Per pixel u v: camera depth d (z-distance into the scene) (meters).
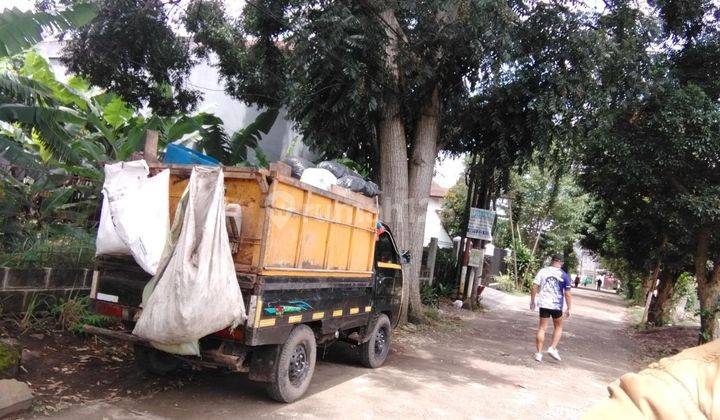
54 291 6.39
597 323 18.16
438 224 36.03
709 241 13.25
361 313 6.97
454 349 9.67
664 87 10.80
